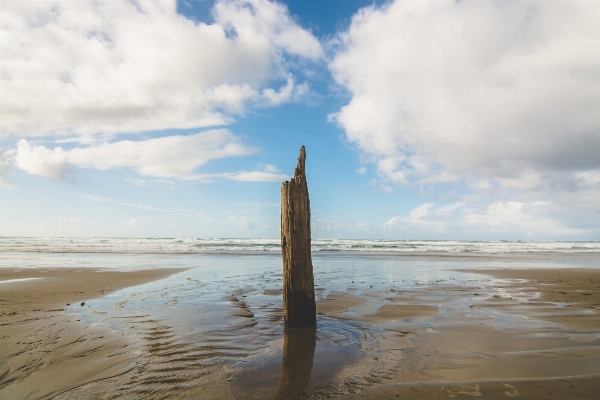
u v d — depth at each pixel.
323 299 9.05
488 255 31.81
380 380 3.74
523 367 3.99
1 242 45.47
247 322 6.51
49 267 17.25
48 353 4.63
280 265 19.83
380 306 8.09
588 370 3.84
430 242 57.56
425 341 5.25
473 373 3.85
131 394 3.46
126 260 22.92
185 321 6.53
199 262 21.89
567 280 13.23
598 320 6.47
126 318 6.70
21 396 3.43
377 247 43.72
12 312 7.05
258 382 3.75
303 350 4.89
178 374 3.98
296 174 6.44
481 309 7.65
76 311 7.28
